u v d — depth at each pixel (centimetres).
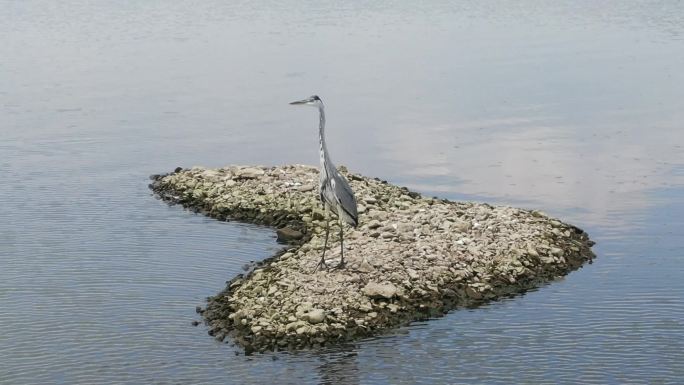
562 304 1767
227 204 2305
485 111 3406
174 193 2438
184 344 1616
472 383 1486
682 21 5653
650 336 1639
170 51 4759
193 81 4000
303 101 1794
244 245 2067
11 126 3188
